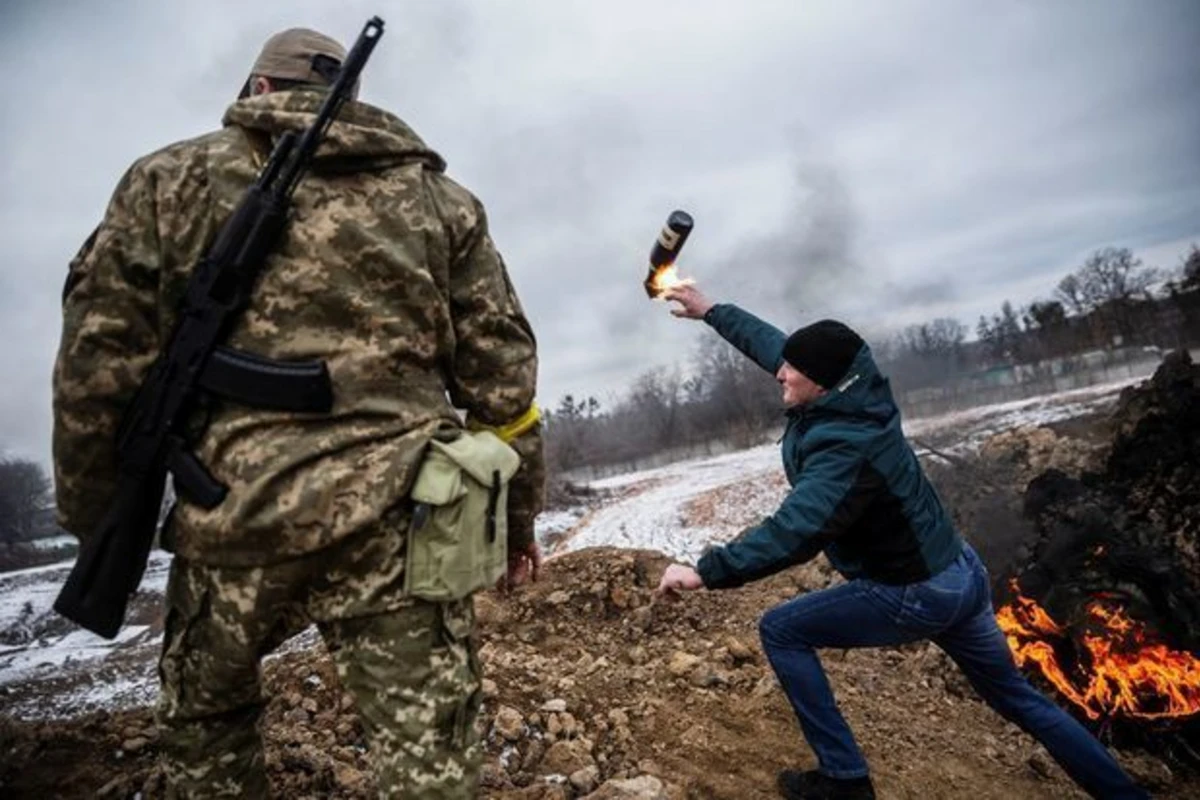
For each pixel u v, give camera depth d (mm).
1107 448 7316
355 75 1588
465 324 1742
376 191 1596
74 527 1679
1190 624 4461
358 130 1586
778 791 2826
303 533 1428
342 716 3021
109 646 8219
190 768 1705
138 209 1529
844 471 2428
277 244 1519
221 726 1717
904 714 3732
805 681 2684
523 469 1854
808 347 2566
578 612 4527
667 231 3109
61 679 6902
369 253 1540
